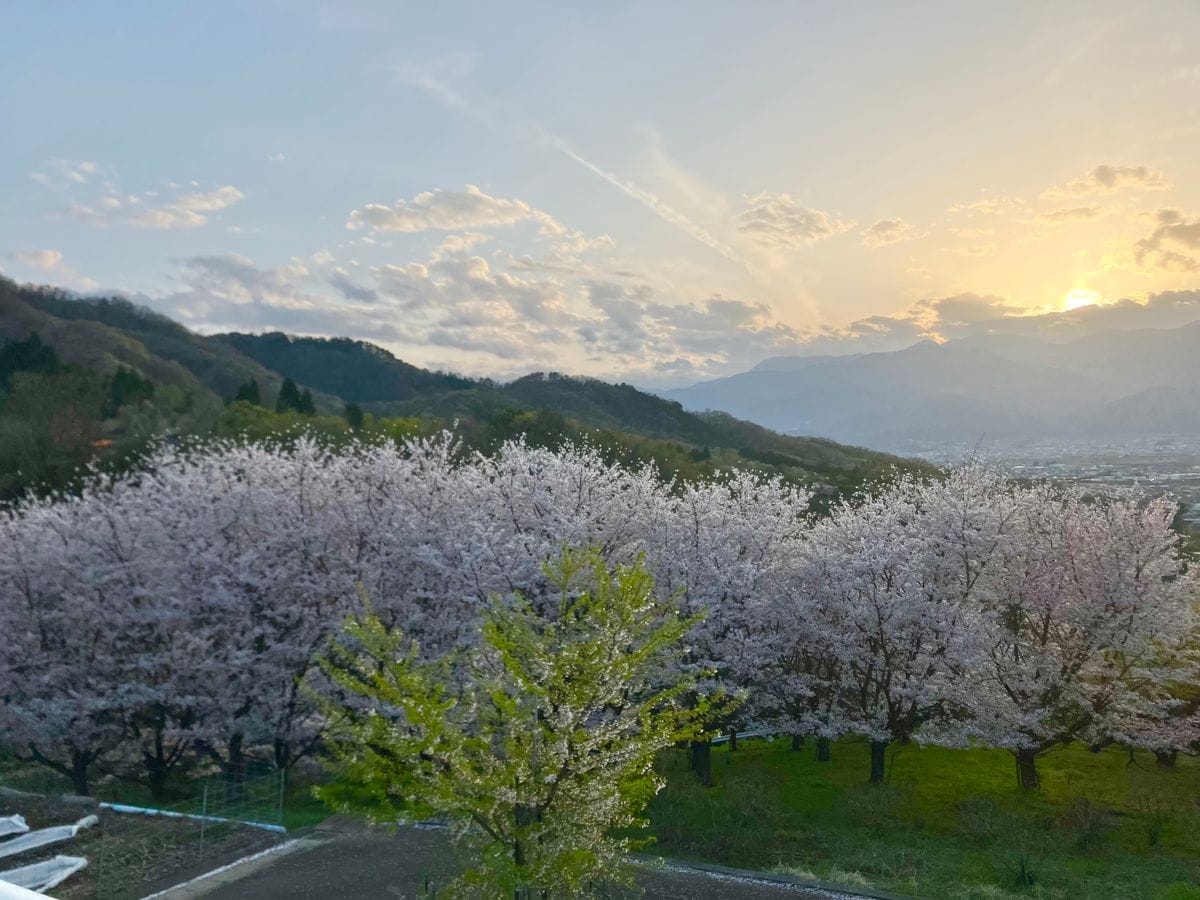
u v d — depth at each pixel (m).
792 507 31.05
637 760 11.77
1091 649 27.36
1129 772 29.17
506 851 11.10
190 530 26.67
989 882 19.33
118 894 16.98
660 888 18.27
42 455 45.97
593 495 29.55
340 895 17.12
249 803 22.41
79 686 25.69
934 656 26.83
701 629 26.50
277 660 25.39
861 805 24.02
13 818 20.02
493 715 12.40
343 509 27.62
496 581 25.08
